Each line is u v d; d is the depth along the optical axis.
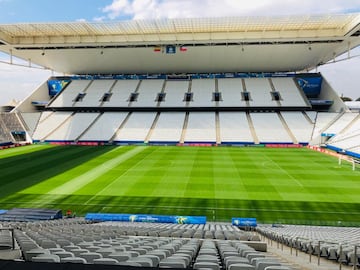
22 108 60.97
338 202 22.00
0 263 2.73
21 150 44.50
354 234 13.06
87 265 2.70
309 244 9.57
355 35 47.62
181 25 46.94
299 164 34.28
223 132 52.12
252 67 63.38
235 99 59.41
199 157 38.62
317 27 47.31
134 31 49.97
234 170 31.33
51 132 54.59
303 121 53.50
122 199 22.92
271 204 21.80
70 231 10.77
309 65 64.31
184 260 4.88
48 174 29.83
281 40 50.16
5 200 22.69
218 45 53.56
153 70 66.19
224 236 11.70
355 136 42.66
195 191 24.56
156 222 18.94
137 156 39.38
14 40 53.06
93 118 57.97
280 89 61.03
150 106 59.44
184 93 62.25
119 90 64.25
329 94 59.12
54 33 51.00
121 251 5.79
